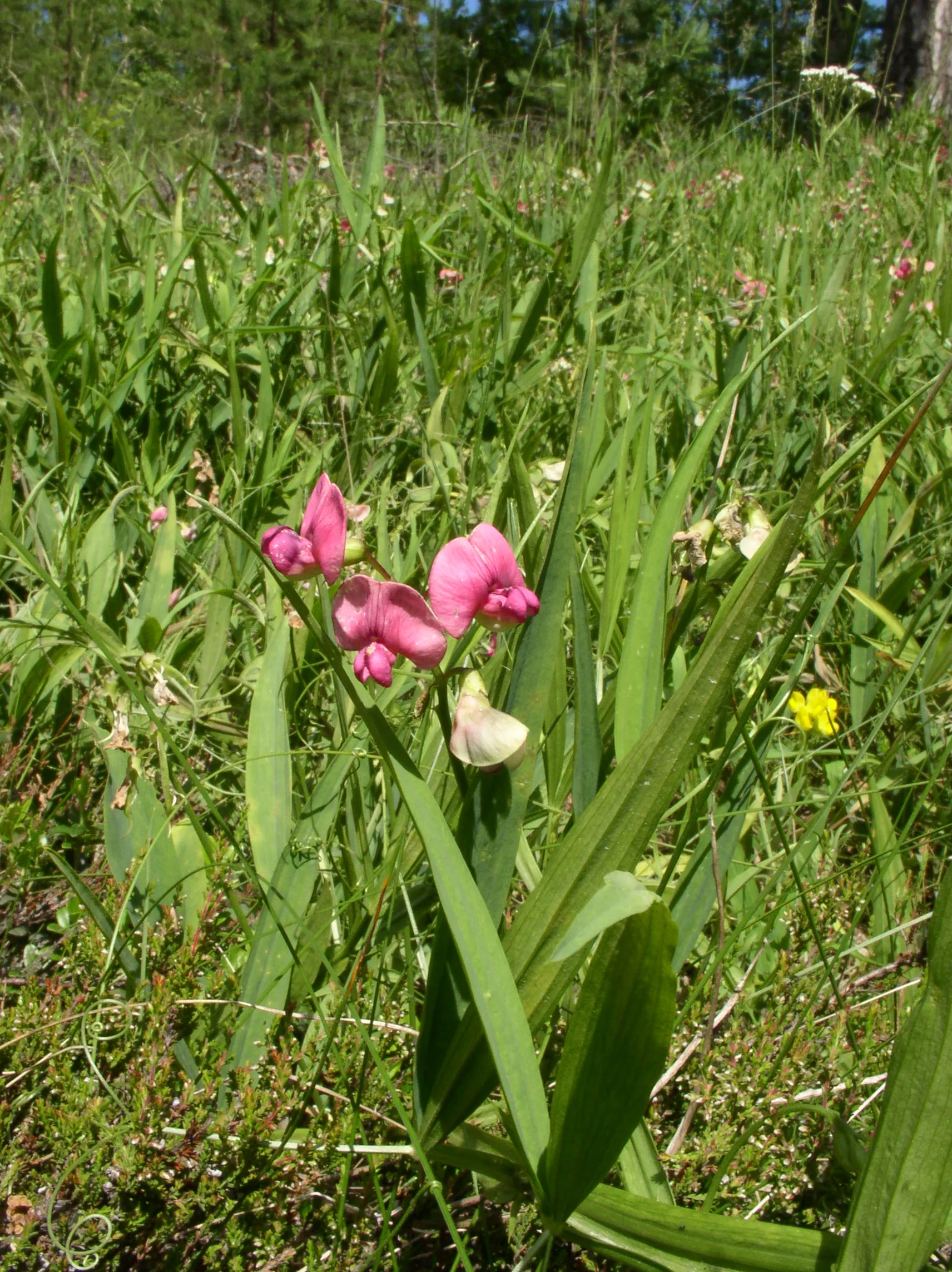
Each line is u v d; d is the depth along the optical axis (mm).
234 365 471
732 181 1247
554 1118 210
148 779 300
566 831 296
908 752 377
